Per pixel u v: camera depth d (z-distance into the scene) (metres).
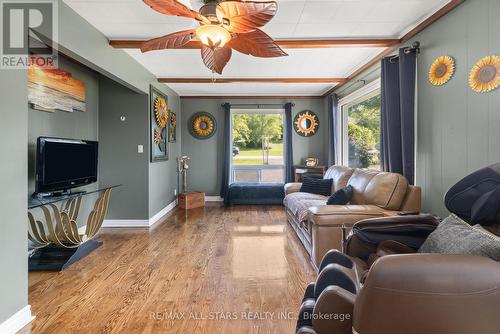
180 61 3.96
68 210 3.45
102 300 2.21
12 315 1.83
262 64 4.06
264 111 6.46
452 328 0.81
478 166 2.13
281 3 2.42
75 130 3.82
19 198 1.89
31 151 3.03
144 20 2.73
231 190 5.96
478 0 2.11
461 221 1.48
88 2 2.41
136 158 4.45
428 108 2.69
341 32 3.00
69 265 2.88
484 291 0.80
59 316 2.00
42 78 3.13
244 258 3.05
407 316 0.82
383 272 0.83
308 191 4.47
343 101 5.13
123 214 4.45
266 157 6.56
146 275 2.65
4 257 1.78
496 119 1.98
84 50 2.72
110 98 4.43
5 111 1.78
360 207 2.71
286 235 3.86
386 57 3.11
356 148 4.80
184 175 6.00
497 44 1.96
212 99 6.39
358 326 0.88
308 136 6.39
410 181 2.83
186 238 3.77
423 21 2.70
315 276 2.60
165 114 5.17
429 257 0.85
